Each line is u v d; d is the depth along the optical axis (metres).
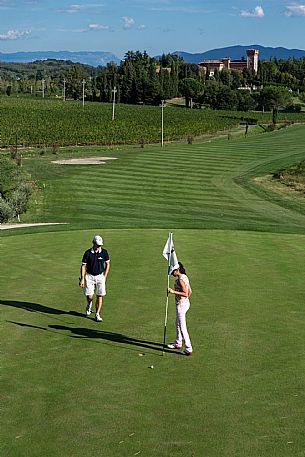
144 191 45.62
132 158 66.81
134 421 8.70
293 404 9.22
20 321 13.05
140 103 198.38
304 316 13.41
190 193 45.72
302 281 16.33
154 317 13.30
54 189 45.16
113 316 13.38
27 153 72.75
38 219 34.12
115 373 10.36
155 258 18.72
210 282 16.12
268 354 11.21
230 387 9.80
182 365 10.72
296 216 38.34
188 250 20.14
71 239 21.86
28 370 10.47
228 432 8.39
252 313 13.59
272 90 166.75
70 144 86.31
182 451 7.91
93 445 8.06
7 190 36.00
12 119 113.81
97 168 57.38
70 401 9.30
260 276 16.83
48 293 15.14
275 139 99.56
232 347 11.56
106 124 110.62
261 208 40.91
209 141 96.69
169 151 76.44
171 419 8.76
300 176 55.00
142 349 11.50
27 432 8.39
